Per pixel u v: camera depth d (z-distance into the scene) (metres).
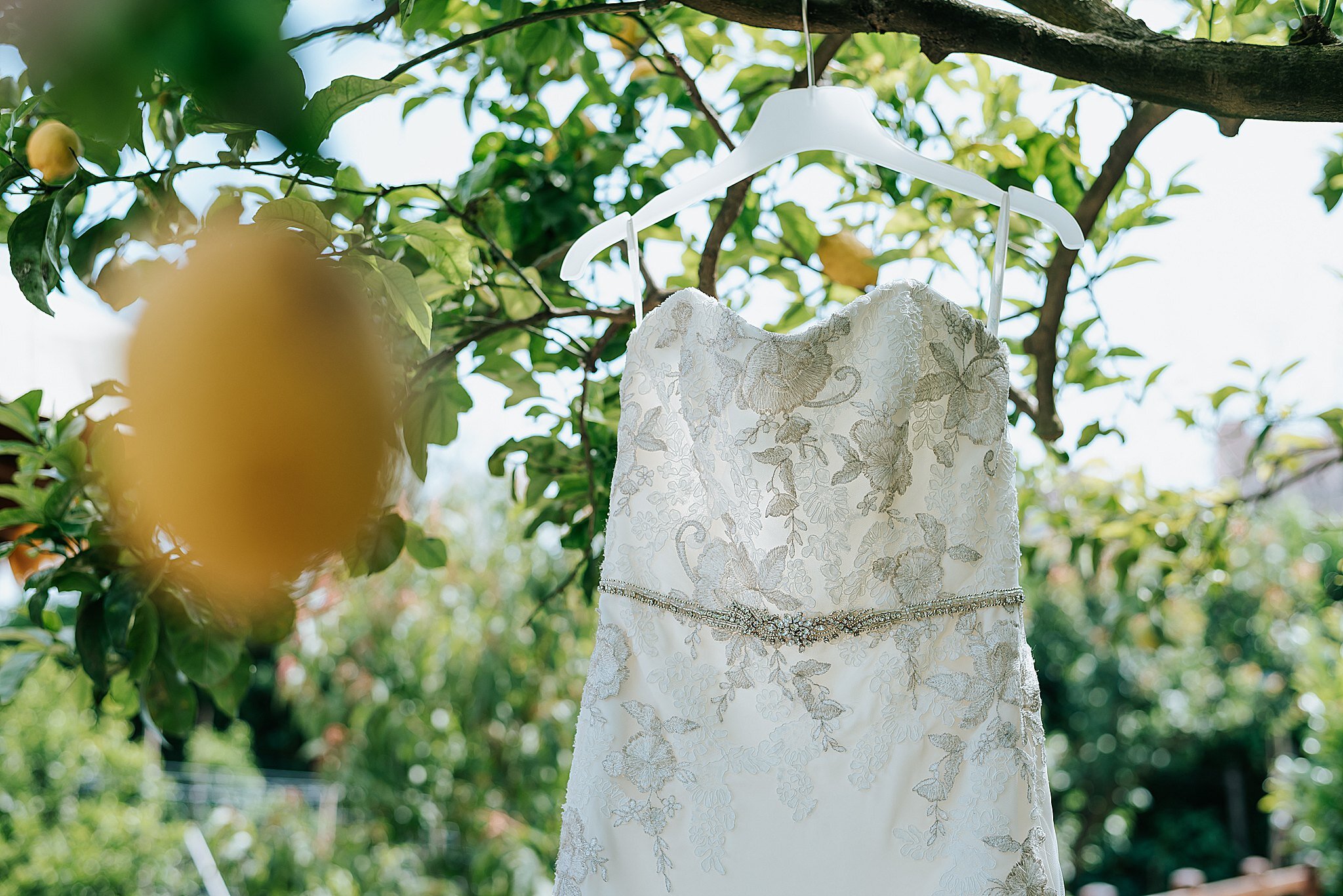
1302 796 5.02
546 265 2.24
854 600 1.43
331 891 5.44
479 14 2.12
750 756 1.41
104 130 0.34
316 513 0.42
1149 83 1.26
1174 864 9.52
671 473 1.48
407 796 5.53
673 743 1.41
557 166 2.21
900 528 1.45
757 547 1.46
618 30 2.22
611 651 1.43
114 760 5.90
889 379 1.42
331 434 0.42
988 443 1.46
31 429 1.78
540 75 2.37
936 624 1.43
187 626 1.63
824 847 1.37
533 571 5.46
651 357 1.50
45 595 1.72
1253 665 8.41
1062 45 1.28
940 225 2.25
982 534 1.45
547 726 5.44
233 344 0.40
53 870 4.90
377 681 5.62
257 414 0.40
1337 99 1.20
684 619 1.45
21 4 0.32
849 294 2.49
